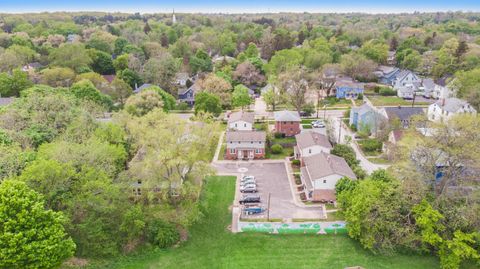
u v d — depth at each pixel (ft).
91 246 125.49
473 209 124.67
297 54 422.82
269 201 159.02
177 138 144.56
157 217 141.79
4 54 364.38
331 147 197.88
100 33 553.64
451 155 134.31
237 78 380.58
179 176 144.25
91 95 255.91
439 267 125.18
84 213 126.72
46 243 99.25
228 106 317.63
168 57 385.29
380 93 365.40
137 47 469.57
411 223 135.13
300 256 130.72
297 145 208.13
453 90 316.40
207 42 565.12
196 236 142.00
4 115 174.60
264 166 204.74
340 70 398.42
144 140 148.15
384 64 473.26
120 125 186.80
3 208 97.96
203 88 318.24
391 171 148.36
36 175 117.39
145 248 133.28
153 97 259.60
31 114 180.86
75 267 121.19
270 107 322.75
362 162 209.87
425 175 138.21
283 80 290.76
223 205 163.94
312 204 163.94
